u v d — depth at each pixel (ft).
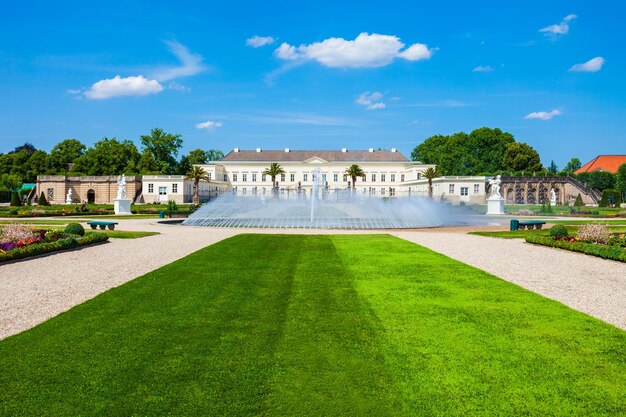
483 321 35.58
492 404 22.85
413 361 27.81
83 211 211.41
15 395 23.57
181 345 30.32
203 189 384.88
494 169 437.17
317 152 471.21
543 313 37.70
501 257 69.15
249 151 473.26
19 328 33.99
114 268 58.85
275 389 24.23
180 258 66.44
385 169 453.17
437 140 485.56
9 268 58.85
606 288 47.88
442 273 54.60
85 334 32.37
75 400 23.07
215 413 21.88
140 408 22.31
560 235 87.15
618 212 226.99
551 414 21.99
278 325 34.53
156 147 426.51
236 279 50.93
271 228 127.34
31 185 389.80
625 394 23.90
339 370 26.53
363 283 48.88
